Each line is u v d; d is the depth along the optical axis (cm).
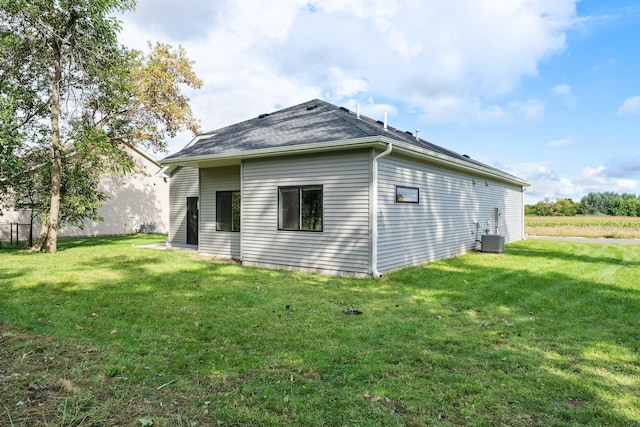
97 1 1122
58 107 1201
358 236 800
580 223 3272
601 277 800
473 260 1063
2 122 1086
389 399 284
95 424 246
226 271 877
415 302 592
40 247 1252
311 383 310
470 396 290
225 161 1032
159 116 1848
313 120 1025
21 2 1048
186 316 506
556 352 385
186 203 1419
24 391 289
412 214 938
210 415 260
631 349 394
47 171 1248
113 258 1071
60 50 1172
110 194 2142
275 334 433
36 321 477
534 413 268
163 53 1831
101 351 377
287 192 910
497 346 400
